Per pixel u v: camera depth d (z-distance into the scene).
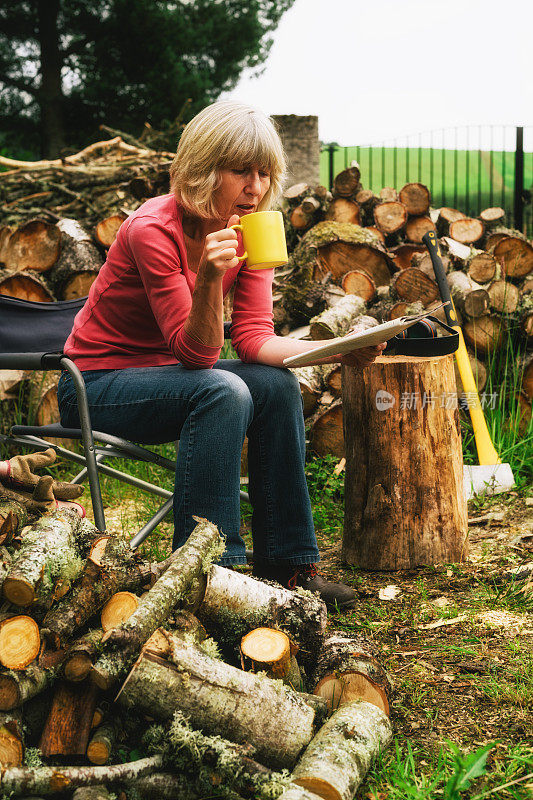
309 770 1.56
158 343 2.40
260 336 2.44
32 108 14.90
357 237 5.14
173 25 13.74
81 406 2.28
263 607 1.85
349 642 1.95
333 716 1.74
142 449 2.40
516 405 4.52
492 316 4.61
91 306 2.41
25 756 1.54
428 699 2.04
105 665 1.58
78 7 13.99
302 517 2.41
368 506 3.05
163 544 3.24
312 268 4.87
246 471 4.20
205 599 1.81
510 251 5.07
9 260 4.86
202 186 2.18
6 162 6.05
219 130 2.15
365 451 3.04
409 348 2.97
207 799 1.56
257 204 2.30
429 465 3.00
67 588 1.71
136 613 1.65
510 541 3.28
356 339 2.05
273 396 2.32
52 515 1.86
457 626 2.49
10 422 4.39
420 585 2.85
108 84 13.90
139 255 2.21
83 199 5.47
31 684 1.55
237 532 2.08
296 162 7.50
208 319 2.08
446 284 3.90
